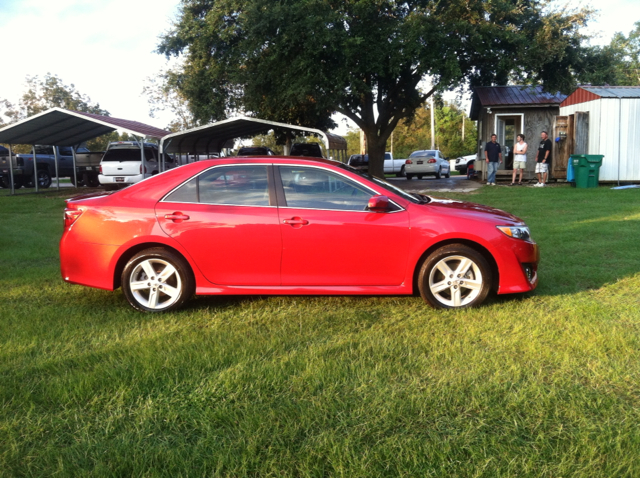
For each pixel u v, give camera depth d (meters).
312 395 3.12
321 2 16.41
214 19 18.20
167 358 3.61
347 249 4.77
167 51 20.70
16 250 8.28
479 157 24.66
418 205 4.91
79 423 2.84
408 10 18.50
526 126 21.08
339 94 17.55
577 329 4.16
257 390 3.16
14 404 3.03
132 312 4.91
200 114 21.12
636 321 4.41
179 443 2.63
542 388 3.14
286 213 4.80
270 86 19.05
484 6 16.89
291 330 4.31
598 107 16.83
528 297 5.24
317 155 22.97
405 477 2.34
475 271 4.84
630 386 3.19
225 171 4.96
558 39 17.39
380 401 3.00
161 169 17.17
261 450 2.54
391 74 18.83
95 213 4.91
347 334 4.20
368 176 5.29
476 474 2.34
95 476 2.37
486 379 3.29
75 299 5.42
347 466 2.41
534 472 2.37
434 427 2.75
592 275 6.00
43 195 19.64
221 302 5.23
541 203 12.99
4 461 2.49
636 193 14.18
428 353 3.76
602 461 2.44
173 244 4.80
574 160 16.61
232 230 4.79
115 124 16.92
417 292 5.32
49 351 3.91
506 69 17.47
